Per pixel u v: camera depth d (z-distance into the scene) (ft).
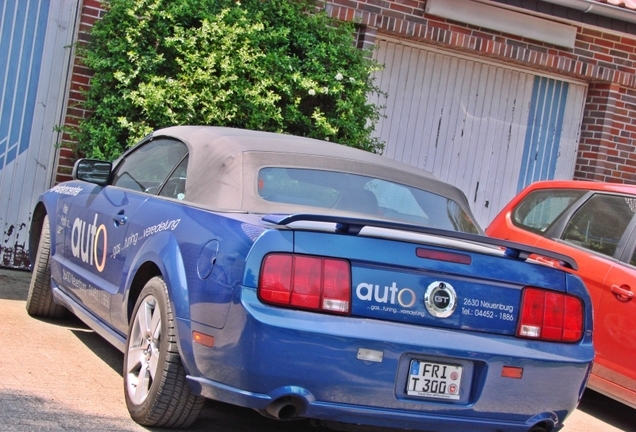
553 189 24.54
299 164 16.48
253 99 28.53
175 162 17.63
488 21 36.40
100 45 29.01
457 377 13.98
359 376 13.33
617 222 22.02
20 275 29.12
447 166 38.04
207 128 18.19
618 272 21.04
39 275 22.13
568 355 14.73
